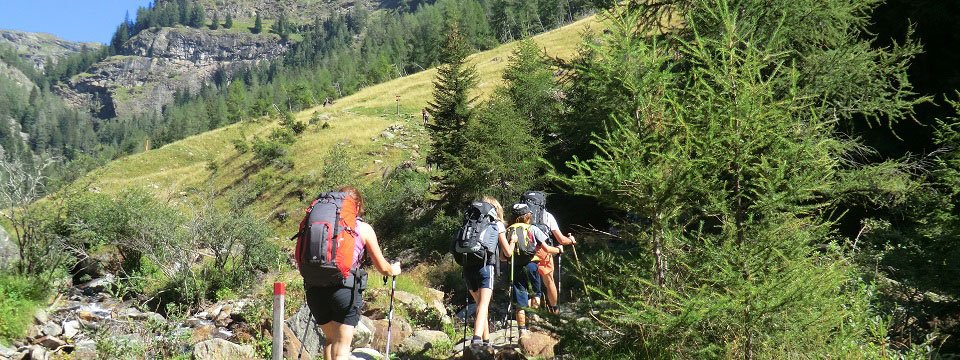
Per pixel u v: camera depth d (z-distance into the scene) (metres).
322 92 122.56
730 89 5.07
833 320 4.73
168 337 9.16
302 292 11.00
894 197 10.30
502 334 8.12
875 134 14.64
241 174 54.59
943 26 13.91
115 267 18.23
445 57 32.16
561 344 5.40
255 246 17.03
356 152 49.31
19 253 14.41
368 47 180.75
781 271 4.76
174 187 50.84
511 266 6.60
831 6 10.29
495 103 26.48
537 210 7.33
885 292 7.70
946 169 8.81
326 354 4.96
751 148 4.91
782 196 4.79
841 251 5.80
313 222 4.88
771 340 4.54
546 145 22.28
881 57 11.75
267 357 8.48
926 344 6.33
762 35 8.77
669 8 11.52
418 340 8.06
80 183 18.59
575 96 12.12
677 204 4.96
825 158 5.06
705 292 4.71
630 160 4.87
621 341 4.96
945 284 7.49
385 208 32.44
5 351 9.41
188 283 14.82
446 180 27.42
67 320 11.39
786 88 6.79
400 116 60.16
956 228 7.82
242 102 147.88
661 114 5.12
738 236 4.94
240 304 11.91
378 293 10.69
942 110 14.05
